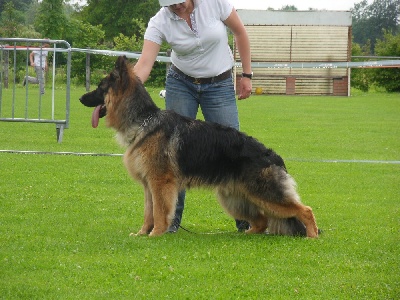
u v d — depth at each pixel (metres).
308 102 32.66
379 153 14.55
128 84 7.09
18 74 36.44
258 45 43.69
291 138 16.91
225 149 7.04
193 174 7.04
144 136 6.99
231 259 6.06
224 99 7.59
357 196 9.67
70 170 11.05
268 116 23.33
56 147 13.88
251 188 7.07
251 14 43.50
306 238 7.05
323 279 5.51
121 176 10.63
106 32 60.25
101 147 14.16
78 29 40.41
